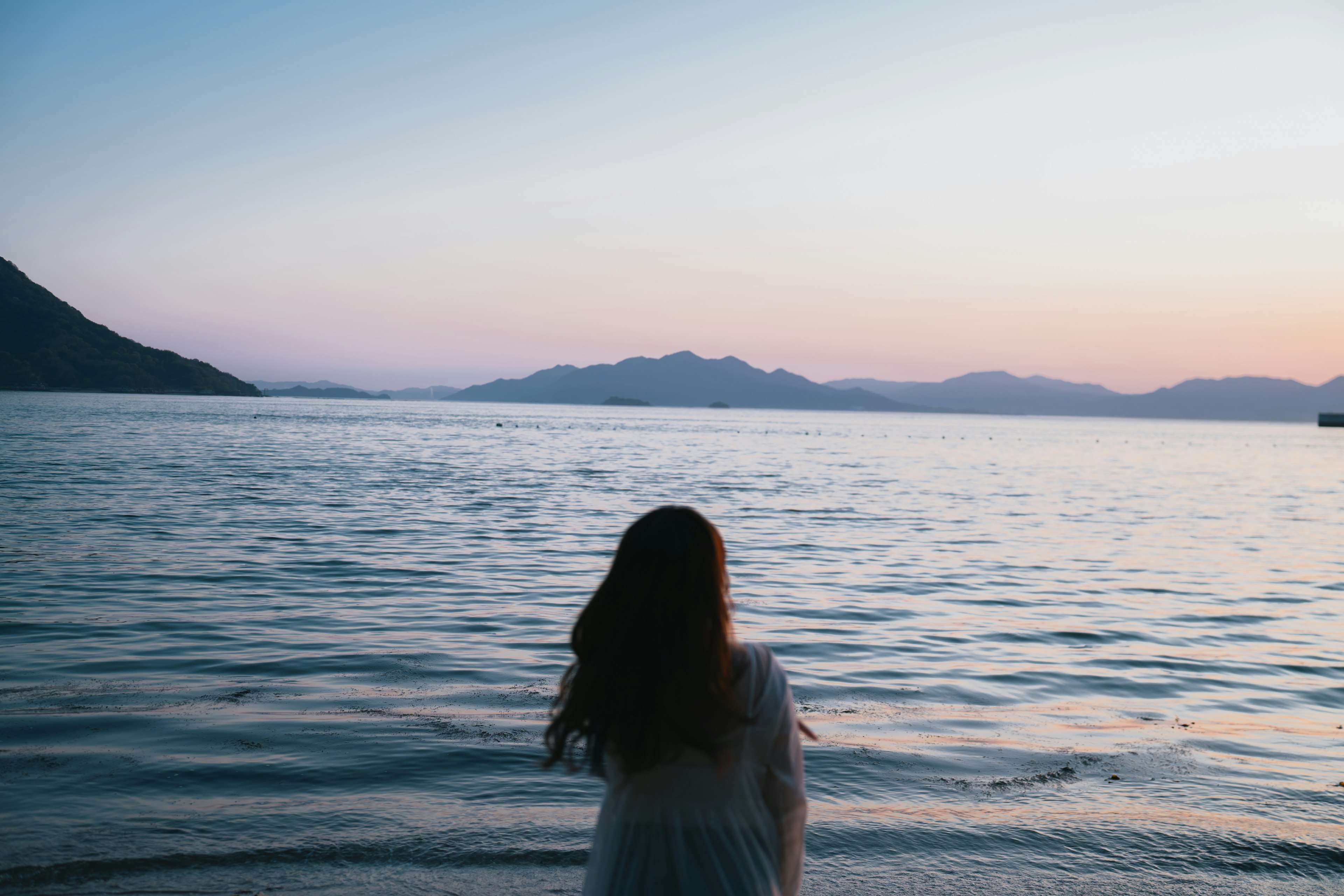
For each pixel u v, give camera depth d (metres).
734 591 12.02
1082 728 6.28
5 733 5.28
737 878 1.71
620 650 1.72
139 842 3.80
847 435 126.88
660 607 1.71
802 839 1.84
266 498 22.64
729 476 38.62
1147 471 51.19
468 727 5.68
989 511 25.39
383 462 41.50
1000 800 4.70
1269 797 4.84
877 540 18.20
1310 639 9.75
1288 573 14.99
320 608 9.87
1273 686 7.72
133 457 36.66
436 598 10.77
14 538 14.46
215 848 3.77
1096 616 10.87
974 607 11.34
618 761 1.74
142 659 7.38
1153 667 8.31
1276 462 67.31
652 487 31.38
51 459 33.59
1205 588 13.34
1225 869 3.88
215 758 4.94
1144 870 3.86
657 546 1.75
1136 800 4.74
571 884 3.55
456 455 51.38
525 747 5.29
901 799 4.68
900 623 10.13
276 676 6.96
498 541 16.38
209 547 14.22
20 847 3.69
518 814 4.27
